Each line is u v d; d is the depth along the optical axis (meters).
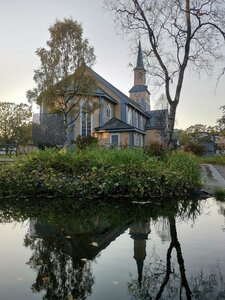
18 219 5.55
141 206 6.97
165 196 8.23
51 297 2.48
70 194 8.04
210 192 8.70
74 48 21.19
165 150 13.53
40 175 8.27
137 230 4.77
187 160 9.56
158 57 15.92
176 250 3.72
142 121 43.69
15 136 44.38
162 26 16.05
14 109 44.84
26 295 2.53
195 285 2.71
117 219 5.60
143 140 41.78
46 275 2.95
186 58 15.41
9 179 7.96
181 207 6.89
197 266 3.17
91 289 2.63
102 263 3.27
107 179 7.97
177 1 15.31
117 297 2.49
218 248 3.80
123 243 4.03
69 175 8.57
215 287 2.67
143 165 8.47
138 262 3.30
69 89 21.86
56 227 4.96
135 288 2.65
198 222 5.37
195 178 8.92
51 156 9.02
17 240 4.18
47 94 20.94
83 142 21.44
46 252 3.66
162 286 2.70
